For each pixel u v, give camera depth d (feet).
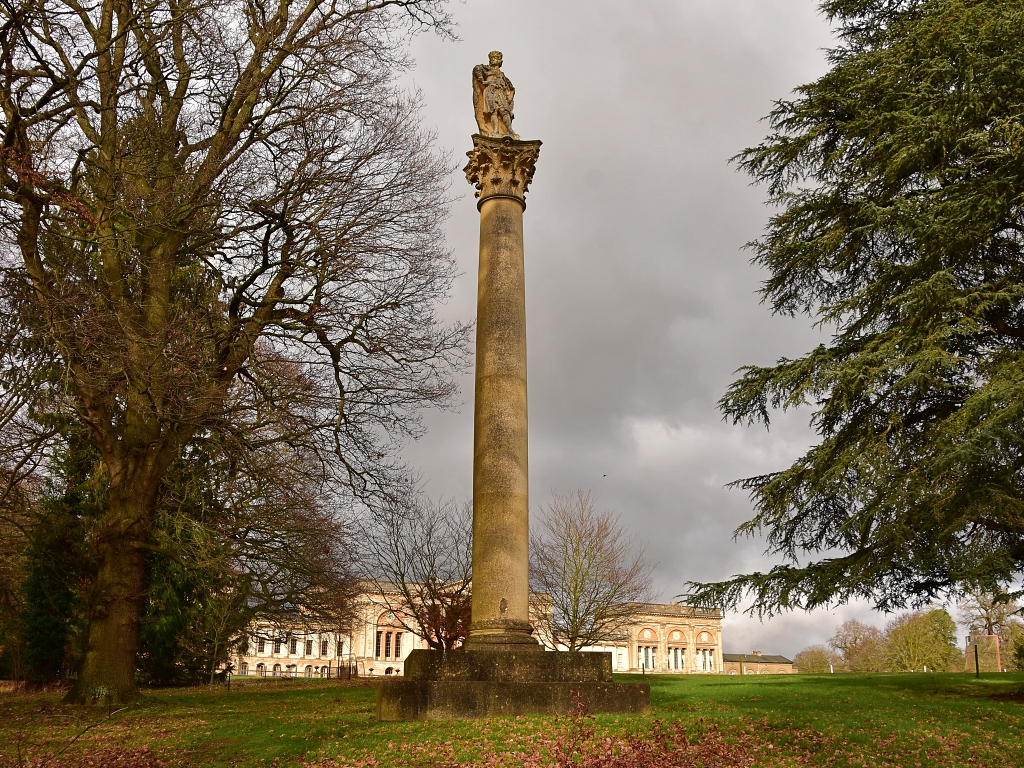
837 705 49.19
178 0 59.21
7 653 108.58
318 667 252.01
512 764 32.81
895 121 63.57
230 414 63.36
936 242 57.98
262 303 63.26
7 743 40.16
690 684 73.92
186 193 59.36
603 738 37.01
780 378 64.75
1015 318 62.54
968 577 53.31
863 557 59.62
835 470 59.47
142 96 61.57
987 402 50.70
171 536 70.49
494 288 50.24
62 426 69.26
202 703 62.08
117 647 60.29
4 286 53.06
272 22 63.77
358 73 63.31
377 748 35.73
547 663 44.24
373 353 65.57
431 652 43.91
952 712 46.70
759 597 63.87
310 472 70.03
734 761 34.27
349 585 99.40
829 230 67.15
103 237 55.57
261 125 65.41
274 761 35.04
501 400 48.19
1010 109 59.26
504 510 46.55
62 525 84.99
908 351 57.93
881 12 73.31
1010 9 60.23
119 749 39.55
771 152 70.18
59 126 56.13
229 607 92.68
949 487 53.72
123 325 53.11
